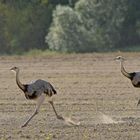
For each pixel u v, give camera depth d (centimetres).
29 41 11012
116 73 6384
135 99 4650
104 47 10969
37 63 7512
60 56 8488
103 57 8138
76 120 3809
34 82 3653
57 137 3253
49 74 6356
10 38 10794
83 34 10669
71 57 8250
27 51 10756
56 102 4500
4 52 10700
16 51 10756
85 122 3734
